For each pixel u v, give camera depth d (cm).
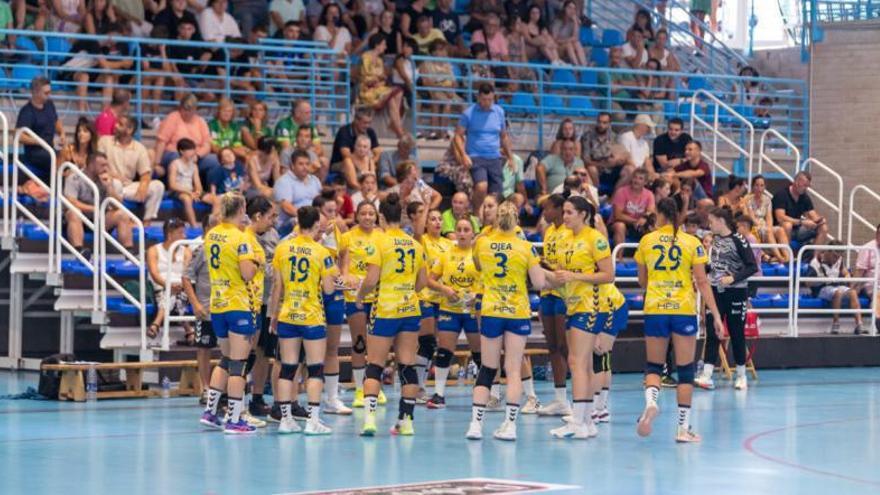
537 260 2058
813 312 3569
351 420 2331
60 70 3309
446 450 1977
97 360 3250
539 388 2958
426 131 3788
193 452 1938
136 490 1616
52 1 3409
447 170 3406
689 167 3700
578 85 3900
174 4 3484
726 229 2914
